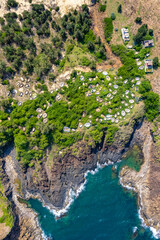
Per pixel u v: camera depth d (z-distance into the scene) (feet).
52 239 116.67
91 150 119.24
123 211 119.03
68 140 115.24
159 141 118.11
